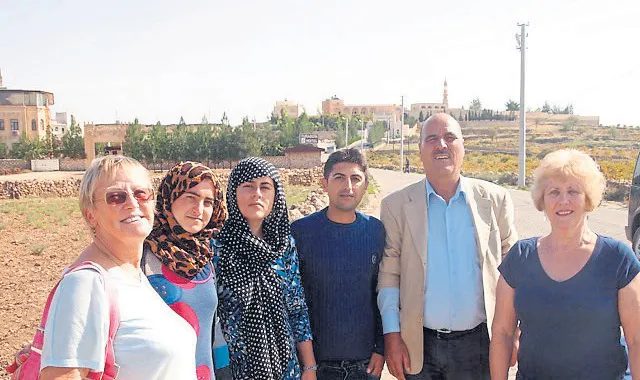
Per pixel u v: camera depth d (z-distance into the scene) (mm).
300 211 17562
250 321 3420
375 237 4109
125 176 2578
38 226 19844
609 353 3061
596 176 3102
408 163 58500
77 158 70000
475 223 4055
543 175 3186
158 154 65688
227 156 66312
